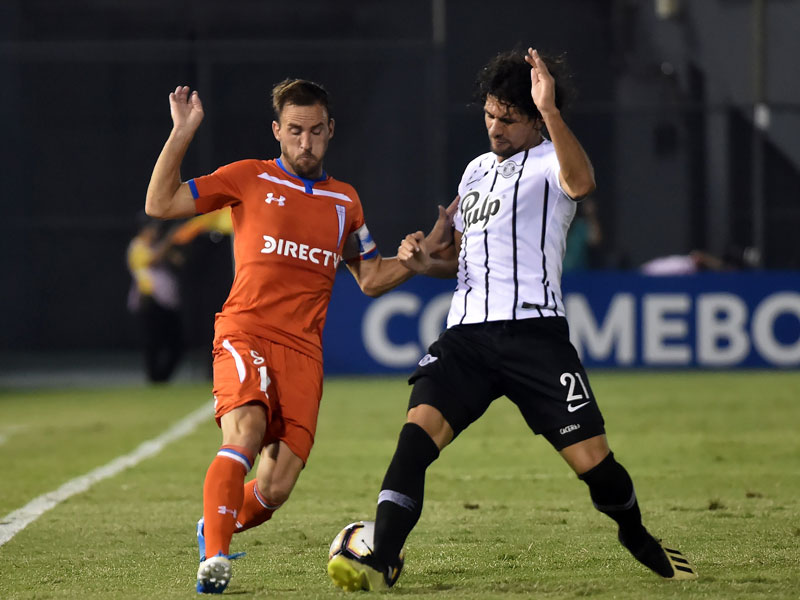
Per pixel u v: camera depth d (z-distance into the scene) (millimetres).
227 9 77812
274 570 16141
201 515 21297
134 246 53812
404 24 77562
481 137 63188
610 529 19250
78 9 77500
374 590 14109
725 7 68438
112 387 53844
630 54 71562
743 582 14570
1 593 14750
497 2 73062
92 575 15977
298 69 73125
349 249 16828
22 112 76812
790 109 56781
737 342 51125
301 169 15992
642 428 34844
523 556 16922
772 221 60094
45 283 76188
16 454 30969
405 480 14203
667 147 64688
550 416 14344
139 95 77438
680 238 64000
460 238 15891
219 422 15273
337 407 41188
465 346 14734
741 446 30984
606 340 51031
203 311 55375
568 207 14945
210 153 57719
